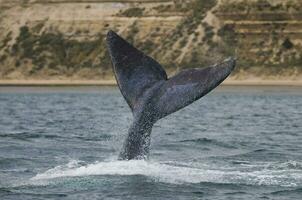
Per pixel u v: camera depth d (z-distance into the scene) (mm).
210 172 70688
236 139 106312
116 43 67875
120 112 174750
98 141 101062
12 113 168625
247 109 188625
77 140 102312
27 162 78688
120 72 67250
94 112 173875
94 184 65062
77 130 120188
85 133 114438
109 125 132875
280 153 88562
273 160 81438
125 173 67375
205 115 164250
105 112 174250
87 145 95188
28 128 124250
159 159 79125
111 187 64062
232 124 137500
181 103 64438
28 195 62281
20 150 89312
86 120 145250
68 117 154625
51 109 185625
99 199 60719
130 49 67875
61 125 131375
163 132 118062
